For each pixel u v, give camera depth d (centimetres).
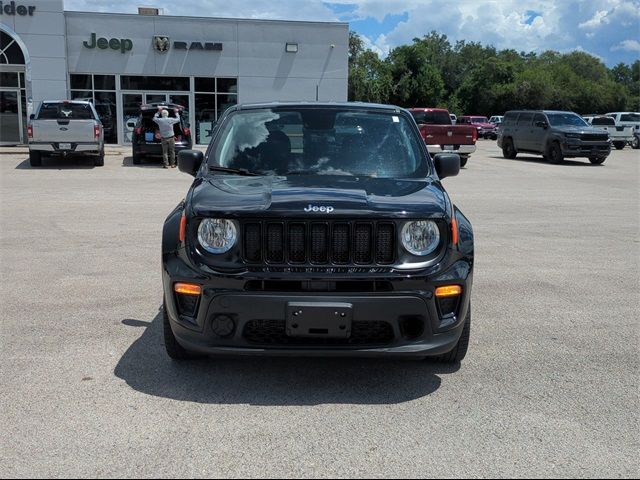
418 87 8200
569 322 581
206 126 3041
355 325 402
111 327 545
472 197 1489
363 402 410
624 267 804
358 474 323
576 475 325
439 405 406
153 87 2959
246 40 3000
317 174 488
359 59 7731
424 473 324
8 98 2798
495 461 337
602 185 1792
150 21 2905
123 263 778
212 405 402
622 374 461
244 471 324
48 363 464
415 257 404
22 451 341
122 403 401
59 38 2792
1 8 2716
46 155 2036
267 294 393
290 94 3080
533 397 420
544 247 923
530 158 2869
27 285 676
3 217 1103
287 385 435
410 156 512
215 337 407
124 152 2662
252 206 405
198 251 408
